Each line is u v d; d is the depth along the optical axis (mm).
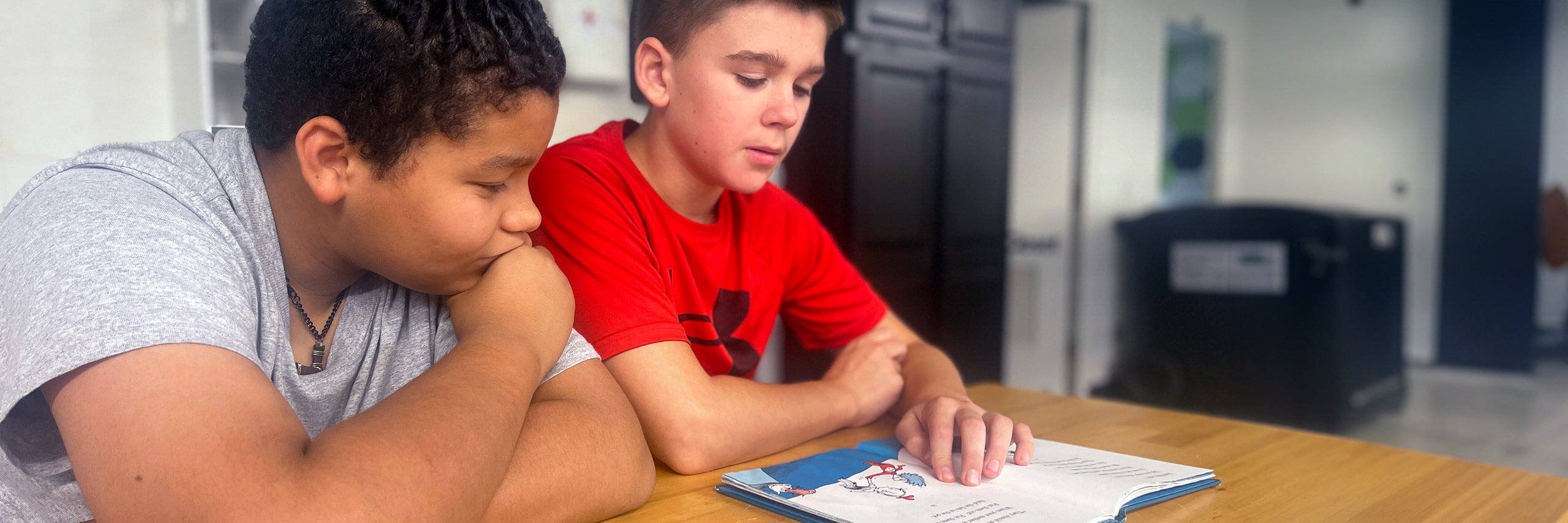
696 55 916
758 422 861
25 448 593
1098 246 4672
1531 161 4965
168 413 490
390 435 523
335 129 584
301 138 587
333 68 575
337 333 715
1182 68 5488
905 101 3012
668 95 963
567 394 724
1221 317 3775
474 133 595
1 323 537
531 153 637
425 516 509
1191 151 5586
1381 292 3857
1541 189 4965
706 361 1073
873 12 2859
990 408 1074
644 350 856
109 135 2240
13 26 2113
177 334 515
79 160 612
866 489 721
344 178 603
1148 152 5066
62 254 532
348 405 727
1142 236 4035
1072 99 4508
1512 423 3857
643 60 972
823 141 2877
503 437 574
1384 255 3873
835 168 2852
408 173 597
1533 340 5043
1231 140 5875
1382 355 3893
